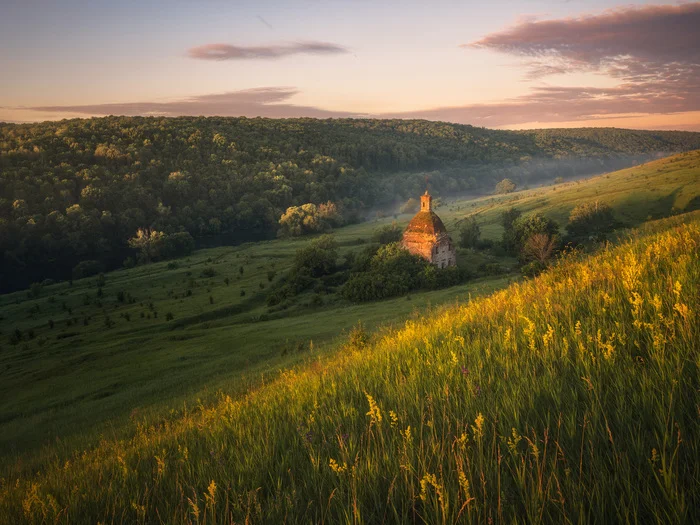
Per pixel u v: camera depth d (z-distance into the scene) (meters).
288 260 121.81
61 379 48.94
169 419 15.80
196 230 191.75
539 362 4.85
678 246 7.50
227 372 39.62
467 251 98.25
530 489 2.79
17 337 73.56
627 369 3.88
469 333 7.65
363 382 6.53
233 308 80.25
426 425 4.12
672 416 2.97
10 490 7.45
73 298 102.94
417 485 3.23
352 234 162.50
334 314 63.41
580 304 6.38
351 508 3.18
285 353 40.78
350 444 4.12
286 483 4.07
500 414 3.80
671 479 2.42
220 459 5.09
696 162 190.00
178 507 4.14
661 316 4.46
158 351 54.88
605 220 116.44
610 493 2.55
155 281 111.12
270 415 6.52
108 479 5.94
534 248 75.44
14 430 33.88
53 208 173.38
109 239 172.88
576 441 3.19
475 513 2.73
